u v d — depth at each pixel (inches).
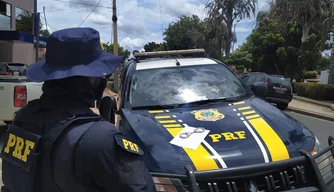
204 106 143.6
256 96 162.6
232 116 128.1
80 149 49.3
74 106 54.2
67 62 54.9
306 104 657.6
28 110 57.1
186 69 172.9
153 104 146.3
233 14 1286.9
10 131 57.8
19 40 757.3
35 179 51.6
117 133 52.5
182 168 96.3
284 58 1277.1
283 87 561.0
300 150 103.5
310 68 1341.0
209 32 1338.6
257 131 113.9
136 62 190.1
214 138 109.7
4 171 58.2
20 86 254.1
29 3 1001.5
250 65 1563.7
